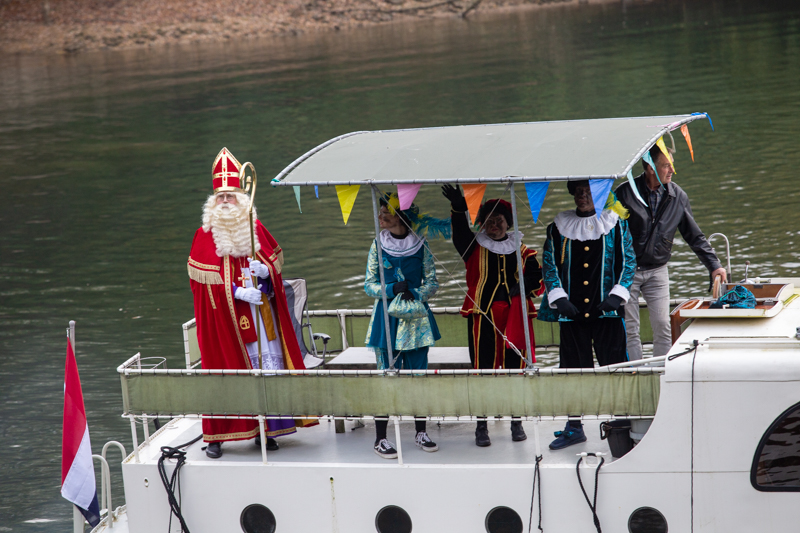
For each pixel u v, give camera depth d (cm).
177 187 9119
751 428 1881
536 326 2770
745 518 1917
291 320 2489
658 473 1950
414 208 2283
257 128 11806
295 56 18762
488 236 2245
